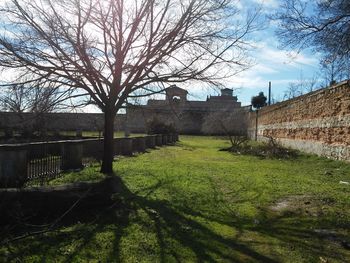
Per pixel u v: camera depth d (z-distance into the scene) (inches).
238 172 636.1
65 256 233.9
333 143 796.6
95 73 486.3
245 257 240.5
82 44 491.5
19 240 261.6
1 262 223.9
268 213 353.1
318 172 642.8
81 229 286.8
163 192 430.0
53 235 271.6
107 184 346.0
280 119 1309.1
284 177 577.3
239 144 1246.9
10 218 288.2
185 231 289.0
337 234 290.5
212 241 268.4
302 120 1029.2
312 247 261.7
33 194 301.1
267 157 951.6
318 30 525.3
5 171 440.8
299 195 434.9
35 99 486.3
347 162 719.7
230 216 339.0
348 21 503.8
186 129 2561.5
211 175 586.6
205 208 362.9
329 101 822.5
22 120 500.4
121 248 249.0
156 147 1331.2
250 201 400.2
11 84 475.8
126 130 1344.7
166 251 246.2
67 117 564.7
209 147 1417.3
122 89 534.0
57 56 470.3
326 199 410.9
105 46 515.5
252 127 2023.9
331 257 243.9
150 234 278.5
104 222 305.4
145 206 358.9
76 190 321.4
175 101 593.0
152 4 488.4
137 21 498.6
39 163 494.0
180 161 822.5
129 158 835.4
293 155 954.1
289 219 332.2
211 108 2410.2
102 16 494.6
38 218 301.4
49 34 464.8
